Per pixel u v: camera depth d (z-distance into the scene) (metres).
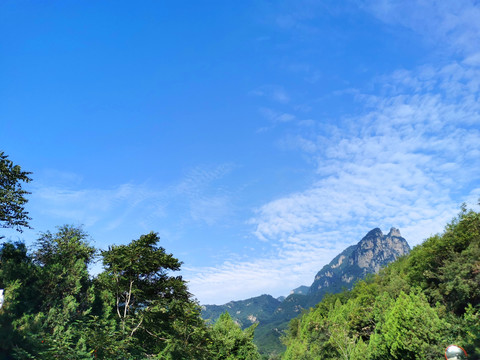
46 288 26.98
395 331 44.12
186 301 35.94
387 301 71.50
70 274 29.05
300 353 85.00
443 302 55.16
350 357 66.31
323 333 82.75
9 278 25.62
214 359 44.19
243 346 53.69
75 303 26.70
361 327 79.12
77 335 24.73
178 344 34.88
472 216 58.81
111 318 31.98
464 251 53.78
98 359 23.27
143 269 33.28
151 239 33.91
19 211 30.30
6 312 21.05
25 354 18.42
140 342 34.28
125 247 32.78
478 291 46.16
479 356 16.31
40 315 23.34
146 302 34.53
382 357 51.50
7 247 30.80
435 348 36.31
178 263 35.28
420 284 67.81
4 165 29.66
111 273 33.56
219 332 53.97
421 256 68.56
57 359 19.78
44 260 35.53
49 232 37.97
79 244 37.59
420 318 41.12
